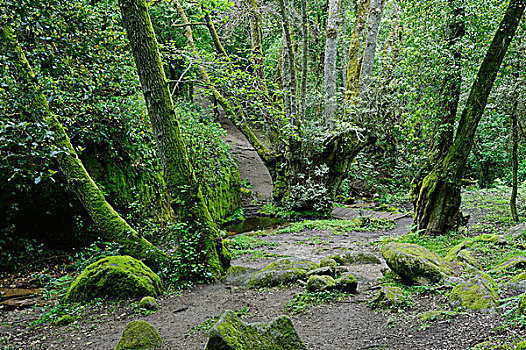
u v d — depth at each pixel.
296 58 17.33
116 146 9.15
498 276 4.45
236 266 6.58
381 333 3.46
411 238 7.88
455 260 5.55
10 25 6.12
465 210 11.16
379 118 14.27
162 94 6.12
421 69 7.91
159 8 15.19
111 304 5.19
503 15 7.00
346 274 5.46
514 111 7.20
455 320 3.36
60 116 7.36
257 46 15.13
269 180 21.25
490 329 2.95
